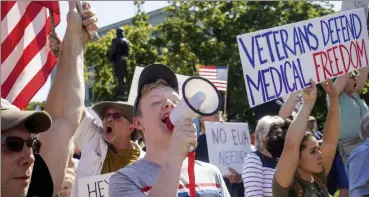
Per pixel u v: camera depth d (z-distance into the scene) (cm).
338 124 500
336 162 696
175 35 2838
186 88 289
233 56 2734
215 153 655
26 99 415
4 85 407
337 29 464
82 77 350
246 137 677
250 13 2894
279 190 448
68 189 455
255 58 431
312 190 459
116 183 329
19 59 412
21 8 412
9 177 286
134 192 321
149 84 340
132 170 331
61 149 333
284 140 481
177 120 295
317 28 456
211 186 340
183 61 2797
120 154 514
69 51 346
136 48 2800
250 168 517
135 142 538
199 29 2906
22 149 289
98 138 516
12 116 284
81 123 512
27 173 291
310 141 453
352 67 467
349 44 468
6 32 406
